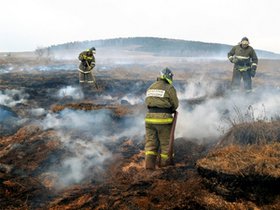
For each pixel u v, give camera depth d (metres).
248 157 3.69
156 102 4.48
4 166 4.65
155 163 4.68
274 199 3.32
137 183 4.10
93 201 3.82
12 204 3.80
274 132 4.40
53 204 3.82
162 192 3.80
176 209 3.43
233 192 3.43
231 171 3.45
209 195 3.55
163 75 4.55
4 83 11.48
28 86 11.04
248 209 3.27
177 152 5.05
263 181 3.32
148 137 4.61
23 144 5.51
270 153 3.73
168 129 4.51
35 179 4.41
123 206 3.61
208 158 3.87
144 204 3.59
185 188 3.79
